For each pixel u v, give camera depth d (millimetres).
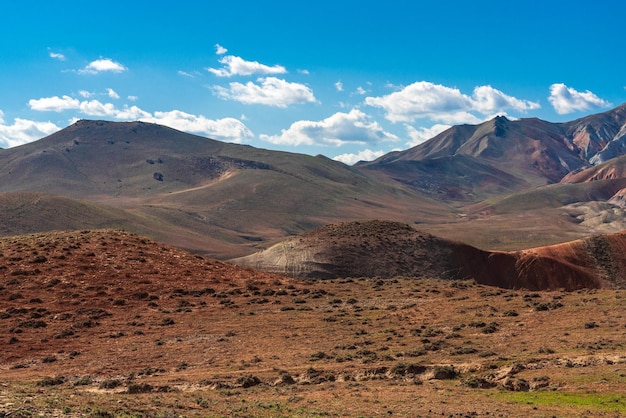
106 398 27578
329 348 43469
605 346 37656
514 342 41562
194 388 34062
